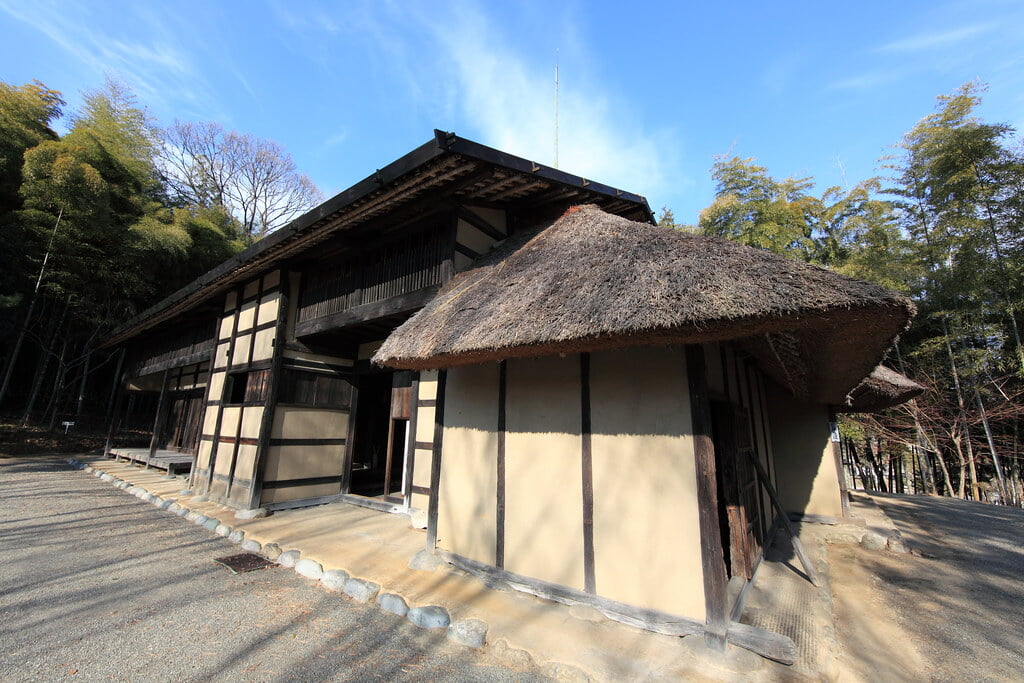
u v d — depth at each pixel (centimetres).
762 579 397
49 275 1075
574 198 548
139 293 1265
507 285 379
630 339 261
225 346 807
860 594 405
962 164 950
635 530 299
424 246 525
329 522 559
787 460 687
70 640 273
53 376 1482
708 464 277
